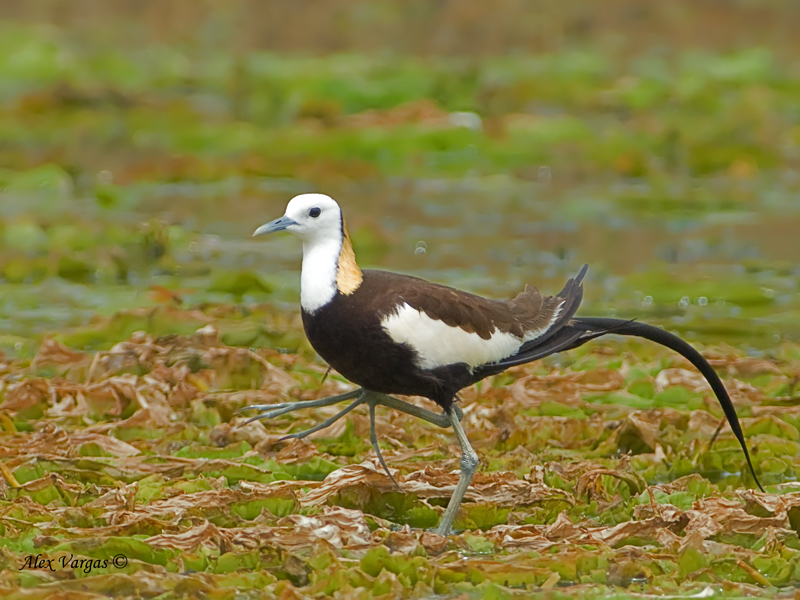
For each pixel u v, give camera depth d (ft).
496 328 29.66
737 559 25.61
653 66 98.22
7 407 36.17
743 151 80.48
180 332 44.37
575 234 64.23
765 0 112.98
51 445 32.53
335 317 28.22
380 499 29.66
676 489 30.86
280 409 29.25
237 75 93.04
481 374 29.63
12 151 79.56
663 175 77.46
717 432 33.68
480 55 103.55
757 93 92.32
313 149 80.12
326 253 28.53
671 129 83.56
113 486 30.32
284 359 41.70
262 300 51.13
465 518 29.25
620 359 42.01
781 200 72.23
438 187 74.54
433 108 86.43
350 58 100.22
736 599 24.08
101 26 110.11
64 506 28.60
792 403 37.81
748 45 105.60
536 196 73.00
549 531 27.43
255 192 72.69
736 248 61.41
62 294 51.67
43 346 40.78
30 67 96.73
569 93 90.99
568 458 33.53
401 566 25.07
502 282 53.98
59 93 90.22
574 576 25.66
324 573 24.52
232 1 113.09
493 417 36.27
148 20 111.65
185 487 30.09
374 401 29.71
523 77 93.97
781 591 25.03
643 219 67.67
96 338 44.04
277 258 59.57
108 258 55.93
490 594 24.09
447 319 28.78
